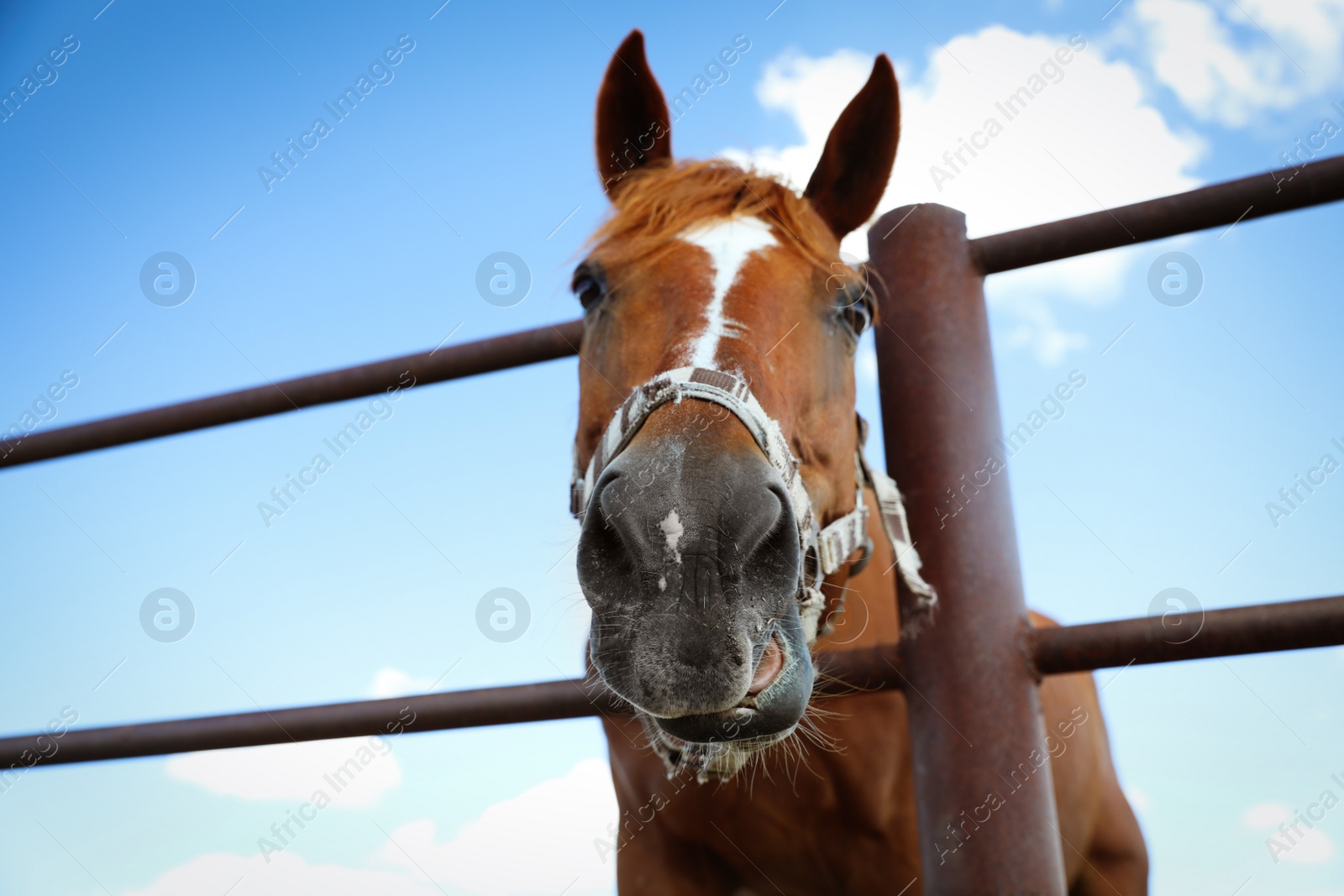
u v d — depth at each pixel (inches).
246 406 81.4
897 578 64.4
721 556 47.8
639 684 46.9
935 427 65.1
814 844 74.2
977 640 60.4
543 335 74.6
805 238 70.3
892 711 71.7
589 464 66.6
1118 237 63.1
